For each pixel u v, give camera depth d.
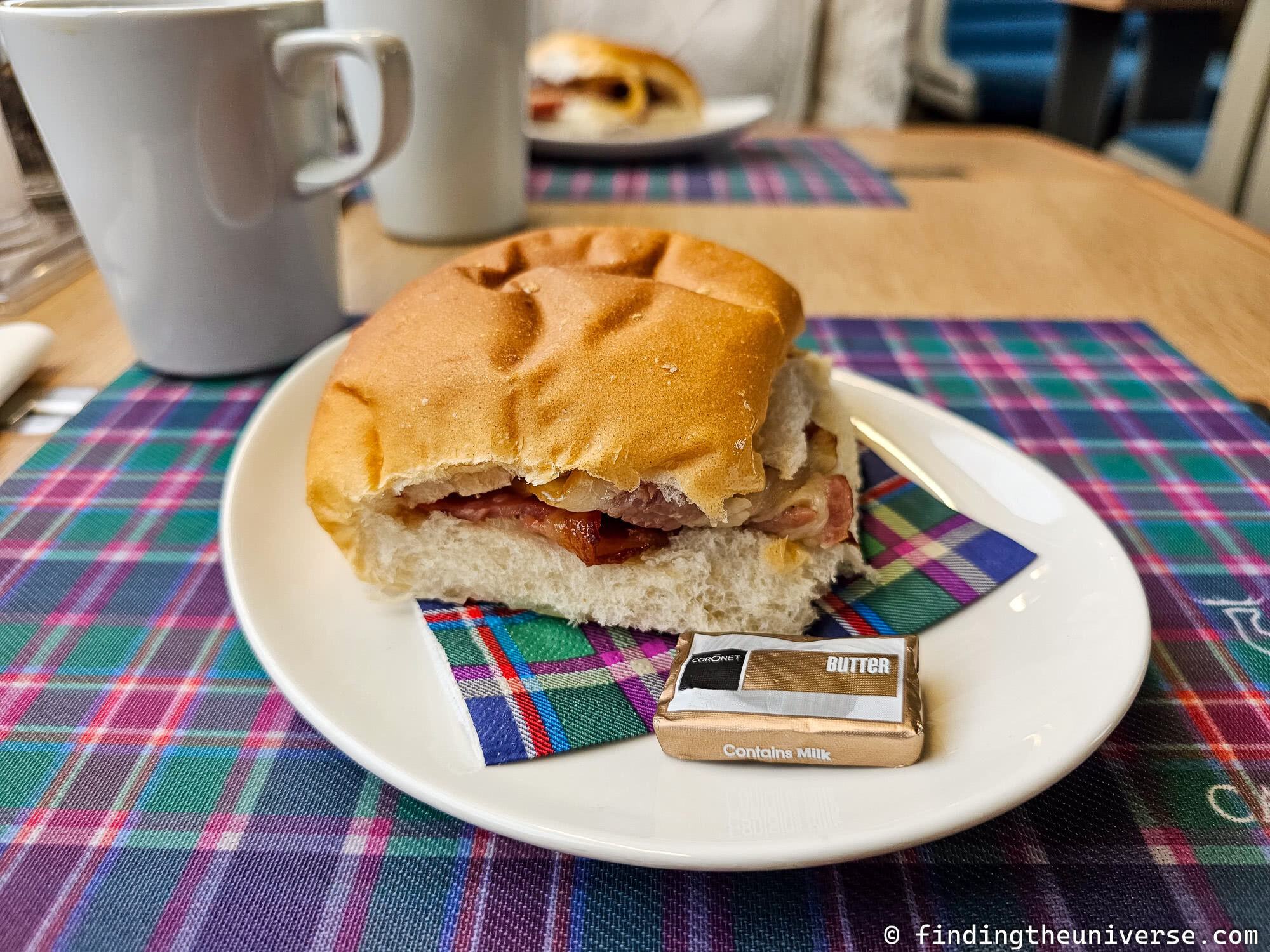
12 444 0.26
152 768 0.17
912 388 0.29
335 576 0.20
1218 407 0.28
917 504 0.22
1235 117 0.51
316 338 0.30
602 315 0.20
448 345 0.20
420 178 0.37
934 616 0.19
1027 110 0.95
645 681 0.18
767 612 0.20
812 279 0.36
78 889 0.15
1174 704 0.18
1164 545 0.22
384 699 0.17
